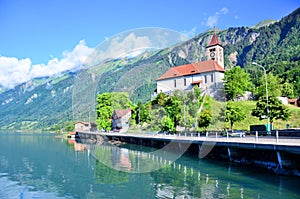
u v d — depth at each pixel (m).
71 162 29.09
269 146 21.09
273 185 17.69
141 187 15.84
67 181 19.45
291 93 75.06
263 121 44.84
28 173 24.08
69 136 82.50
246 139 26.66
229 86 58.12
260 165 24.02
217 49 61.53
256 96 61.22
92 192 15.38
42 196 16.47
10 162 31.55
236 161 26.94
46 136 102.62
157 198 14.16
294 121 45.22
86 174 21.05
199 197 14.99
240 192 16.27
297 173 19.73
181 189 16.30
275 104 35.03
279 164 20.88
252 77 116.50
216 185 17.81
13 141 74.88
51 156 36.44
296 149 18.55
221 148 30.05
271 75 72.50
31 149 49.22
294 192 16.11
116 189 15.59
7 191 17.98
